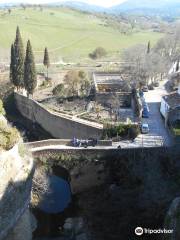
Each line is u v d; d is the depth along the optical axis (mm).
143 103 83750
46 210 53500
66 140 61688
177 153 57844
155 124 72812
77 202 56250
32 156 55281
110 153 58781
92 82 113750
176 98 75625
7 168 42469
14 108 112688
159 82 109562
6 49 181375
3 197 41062
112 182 57531
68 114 85500
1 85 121875
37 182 54969
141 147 59219
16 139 45125
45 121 91438
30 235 47938
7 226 42344
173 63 129500
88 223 51938
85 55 193625
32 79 105875
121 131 66000
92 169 58625
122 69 130625
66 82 117000
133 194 54469
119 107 88375
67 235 50062
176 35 147375
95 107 89188
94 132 72375
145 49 143000
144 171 56875
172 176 55906
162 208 50750
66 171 59438
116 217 52406
